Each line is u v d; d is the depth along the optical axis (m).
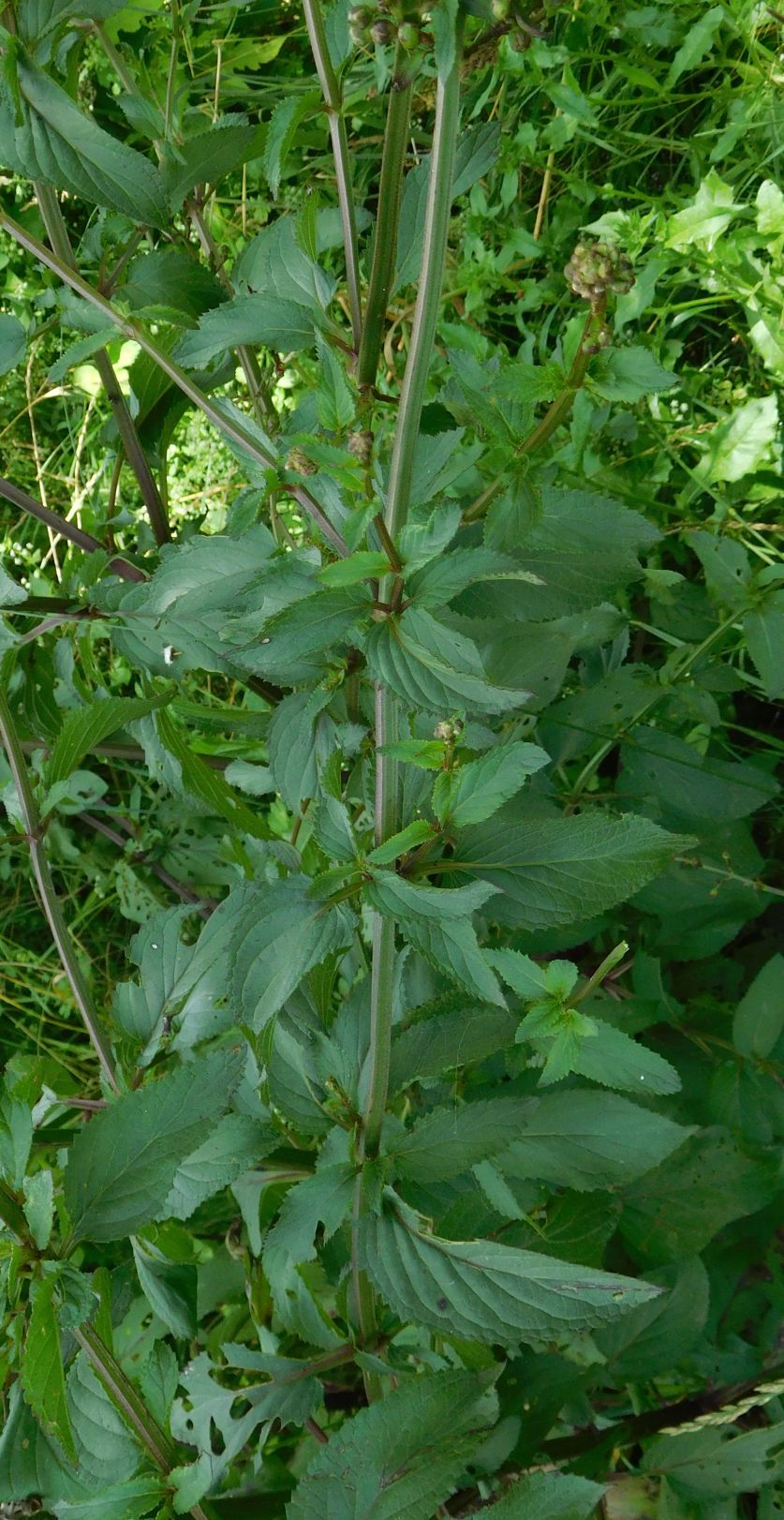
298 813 0.61
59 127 0.45
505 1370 0.66
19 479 1.19
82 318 0.56
